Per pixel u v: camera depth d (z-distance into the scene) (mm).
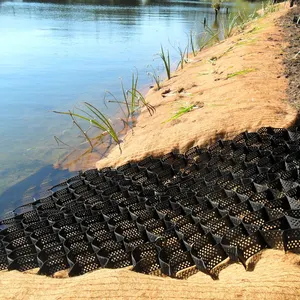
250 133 3887
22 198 3951
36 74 8375
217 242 2318
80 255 2543
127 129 5426
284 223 2316
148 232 2598
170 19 16250
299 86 4602
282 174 2957
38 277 2338
